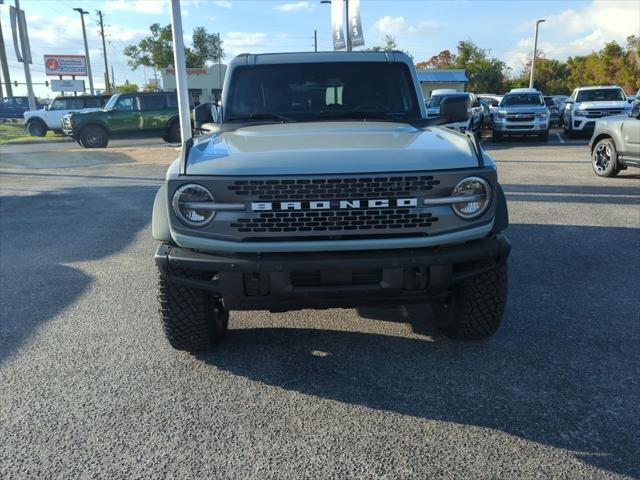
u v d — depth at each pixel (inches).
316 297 121.3
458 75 2098.9
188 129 532.4
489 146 720.3
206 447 108.5
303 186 115.5
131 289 201.9
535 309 172.6
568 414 116.4
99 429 115.3
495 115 768.3
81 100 1131.9
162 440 111.1
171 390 130.3
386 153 120.9
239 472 101.0
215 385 132.2
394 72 185.6
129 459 105.4
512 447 106.1
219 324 150.3
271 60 185.5
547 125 749.3
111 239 277.0
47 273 222.5
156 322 171.0
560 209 315.6
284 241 118.0
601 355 142.0
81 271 224.4
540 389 126.5
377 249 119.5
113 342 157.1
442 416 117.0
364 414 118.6
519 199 345.7
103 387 132.2
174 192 118.3
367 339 155.3
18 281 212.8
